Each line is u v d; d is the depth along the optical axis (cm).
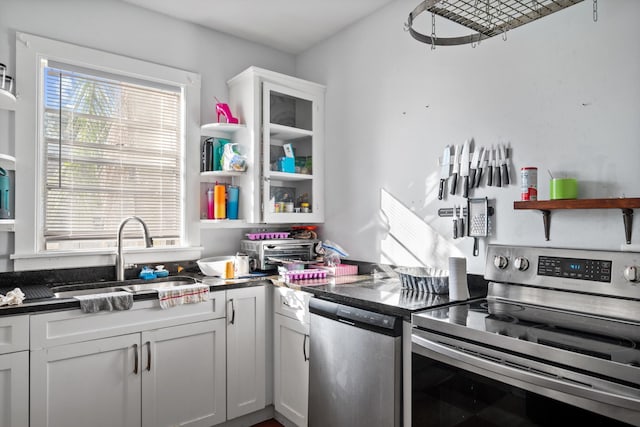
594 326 146
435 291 203
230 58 299
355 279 250
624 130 162
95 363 194
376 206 268
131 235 259
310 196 303
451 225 222
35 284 223
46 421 180
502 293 189
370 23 273
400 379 171
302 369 228
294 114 293
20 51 219
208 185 287
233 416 237
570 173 177
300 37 305
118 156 255
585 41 173
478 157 209
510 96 199
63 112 237
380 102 266
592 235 170
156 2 256
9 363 172
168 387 215
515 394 130
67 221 238
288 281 241
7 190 209
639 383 104
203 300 223
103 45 247
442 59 230
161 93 272
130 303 201
